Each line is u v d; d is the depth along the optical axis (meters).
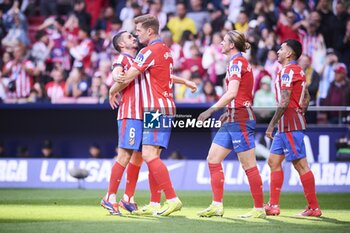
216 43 45.31
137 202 30.44
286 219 23.75
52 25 51.00
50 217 24.22
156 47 23.88
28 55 50.66
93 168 38.56
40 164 39.06
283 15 46.84
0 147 45.50
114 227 21.14
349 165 37.12
